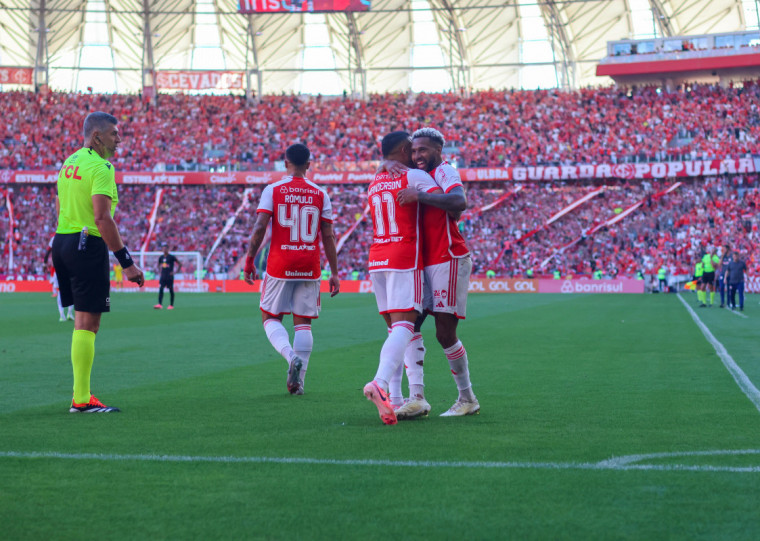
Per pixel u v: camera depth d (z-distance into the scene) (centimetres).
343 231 5053
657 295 3906
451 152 5166
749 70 5016
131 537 327
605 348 1234
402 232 603
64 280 664
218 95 5559
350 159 5238
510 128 5212
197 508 366
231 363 1048
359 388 804
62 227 654
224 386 819
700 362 1031
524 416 621
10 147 5103
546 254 4825
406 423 591
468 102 5431
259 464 451
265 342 1375
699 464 449
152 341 1393
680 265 4481
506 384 823
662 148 4916
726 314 2230
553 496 383
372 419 610
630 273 4588
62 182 659
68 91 5900
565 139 5088
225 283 4781
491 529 335
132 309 2600
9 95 5300
